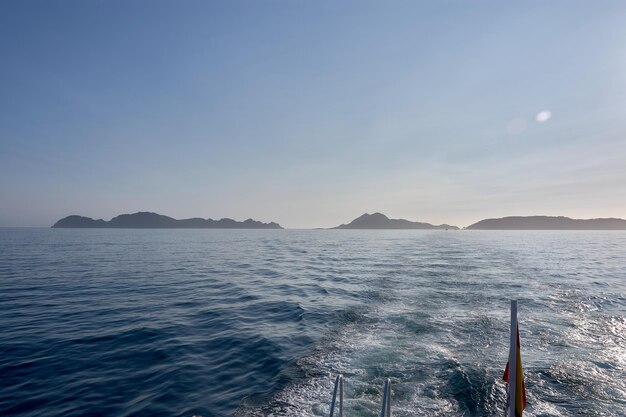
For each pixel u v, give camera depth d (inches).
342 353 404.2
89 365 396.5
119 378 363.3
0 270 1227.2
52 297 775.7
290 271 1224.8
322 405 290.4
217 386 343.0
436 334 453.7
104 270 1246.9
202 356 422.0
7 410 302.7
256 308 668.7
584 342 425.1
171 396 324.5
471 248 2196.1
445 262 1305.4
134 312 639.8
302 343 458.9
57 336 496.4
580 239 4475.9
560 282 862.5
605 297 682.8
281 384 339.3
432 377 329.4
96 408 305.7
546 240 4015.8
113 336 497.7
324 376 346.0
